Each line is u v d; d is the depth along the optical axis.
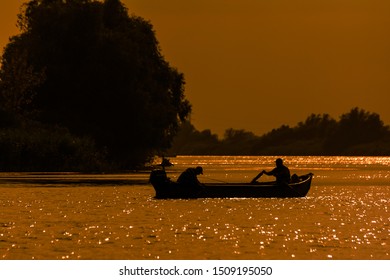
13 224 127.44
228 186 168.12
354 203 165.38
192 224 127.62
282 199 168.62
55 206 156.12
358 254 102.19
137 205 157.50
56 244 108.00
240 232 119.00
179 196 168.75
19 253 101.94
